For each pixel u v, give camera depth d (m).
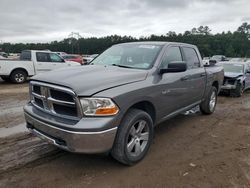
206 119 6.66
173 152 4.50
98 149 3.38
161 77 4.45
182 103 5.23
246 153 4.52
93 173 3.76
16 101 8.94
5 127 5.80
